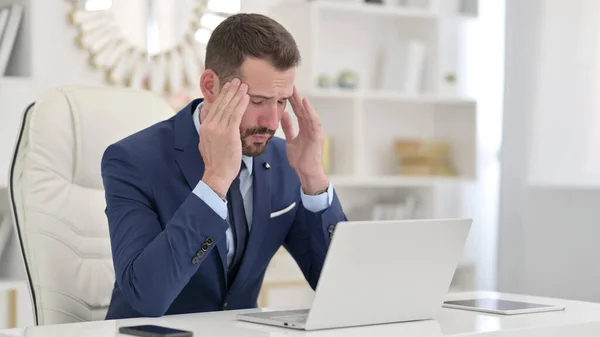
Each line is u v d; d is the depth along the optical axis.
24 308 3.42
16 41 3.62
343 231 1.46
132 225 1.87
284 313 1.68
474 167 4.52
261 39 1.84
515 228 4.44
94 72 3.78
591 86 4.20
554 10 4.29
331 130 4.39
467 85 4.85
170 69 3.93
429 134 4.77
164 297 1.73
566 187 4.27
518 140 4.42
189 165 1.97
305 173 2.02
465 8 4.74
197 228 1.72
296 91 2.01
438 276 1.65
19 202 2.17
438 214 4.52
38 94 3.59
